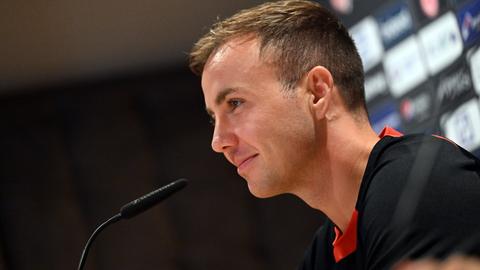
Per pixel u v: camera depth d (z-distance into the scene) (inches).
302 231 477.1
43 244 465.4
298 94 173.3
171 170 478.6
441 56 299.1
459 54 292.8
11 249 464.1
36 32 402.6
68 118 477.4
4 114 471.5
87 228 468.8
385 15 321.7
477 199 145.8
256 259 474.3
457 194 144.7
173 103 484.4
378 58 327.9
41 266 463.5
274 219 478.9
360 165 171.8
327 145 173.8
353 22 336.2
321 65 176.6
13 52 420.2
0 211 466.9
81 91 477.1
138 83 482.6
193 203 476.4
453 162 152.4
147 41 437.4
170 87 484.7
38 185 470.6
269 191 175.5
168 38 438.9
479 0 287.0
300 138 171.9
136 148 477.1
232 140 174.1
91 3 385.1
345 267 172.9
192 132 482.6
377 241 145.8
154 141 481.1
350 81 179.9
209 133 482.6
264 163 173.2
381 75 326.6
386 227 145.6
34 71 447.2
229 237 474.9
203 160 480.4
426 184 144.6
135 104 483.2
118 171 473.7
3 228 464.8
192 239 473.1
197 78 486.6
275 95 171.9
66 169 472.4
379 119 327.9
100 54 442.0
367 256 151.6
